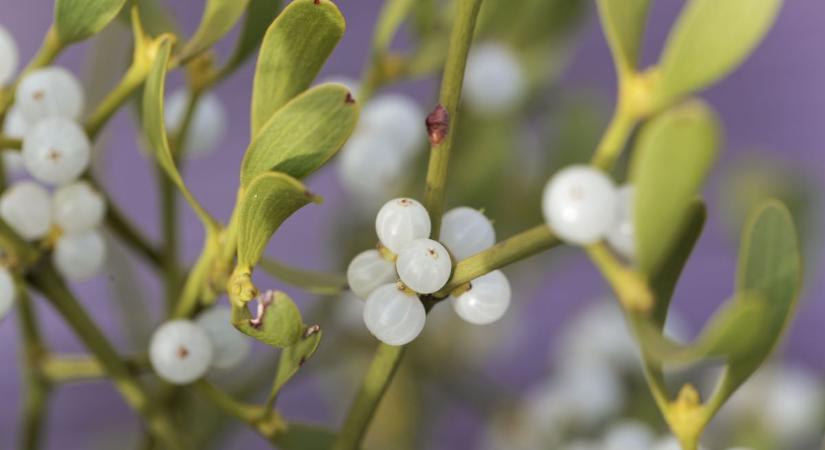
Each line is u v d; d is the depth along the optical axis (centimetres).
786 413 42
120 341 73
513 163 43
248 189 27
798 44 89
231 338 31
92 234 32
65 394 76
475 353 50
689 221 28
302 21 28
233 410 31
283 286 70
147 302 43
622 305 27
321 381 55
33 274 32
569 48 42
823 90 88
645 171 26
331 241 48
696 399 28
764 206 27
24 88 31
